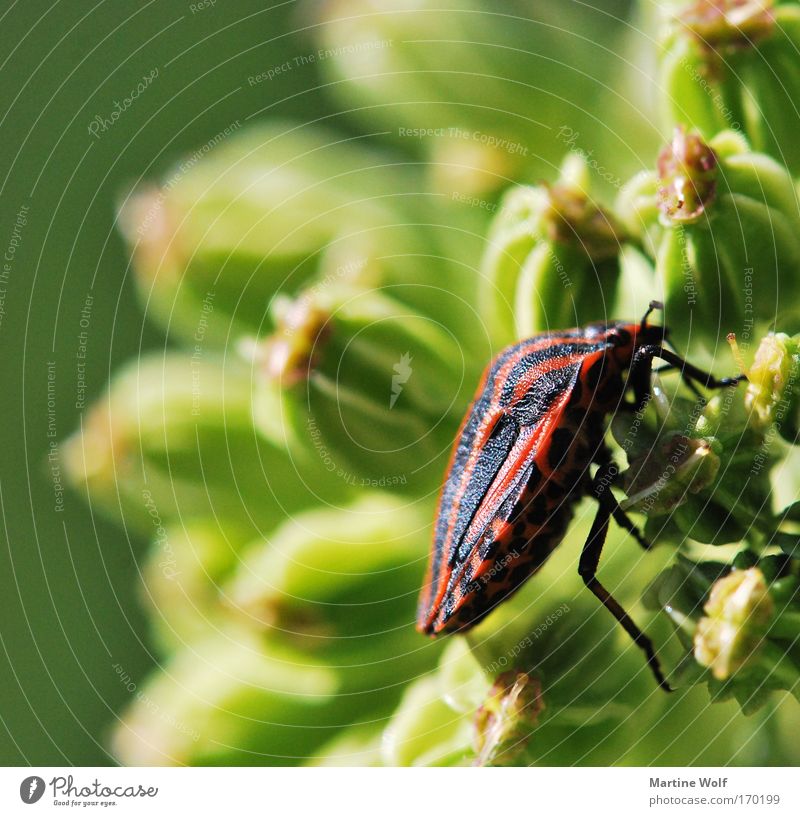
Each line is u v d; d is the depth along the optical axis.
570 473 0.11
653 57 0.12
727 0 0.11
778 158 0.11
